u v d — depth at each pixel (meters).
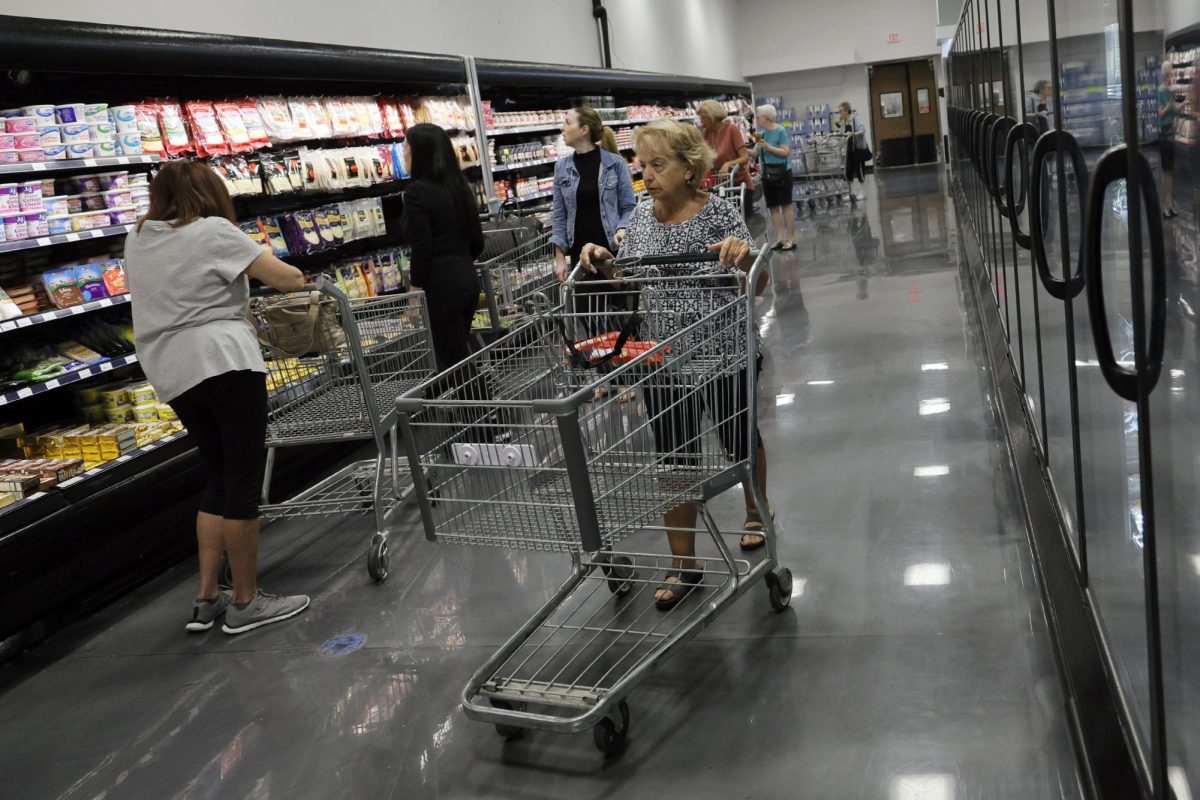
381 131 6.15
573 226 6.01
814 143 17.58
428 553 3.98
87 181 4.17
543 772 2.43
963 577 3.11
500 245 6.17
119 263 4.25
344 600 3.64
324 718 2.83
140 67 4.11
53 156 3.89
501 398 2.94
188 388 3.30
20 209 3.77
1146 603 1.46
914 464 4.14
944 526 3.49
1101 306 1.46
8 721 3.10
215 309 3.33
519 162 7.91
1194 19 1.01
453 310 5.09
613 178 5.93
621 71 10.77
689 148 3.05
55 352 4.10
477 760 2.52
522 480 2.68
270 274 3.39
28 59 3.63
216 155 4.85
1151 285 1.27
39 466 3.74
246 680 3.14
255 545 3.51
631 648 2.92
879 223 13.38
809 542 3.53
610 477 2.69
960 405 4.83
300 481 5.08
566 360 3.07
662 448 2.79
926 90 25.42
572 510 2.63
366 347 4.02
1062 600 2.47
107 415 4.27
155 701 3.09
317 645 3.30
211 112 4.85
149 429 4.19
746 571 3.33
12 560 3.43
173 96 5.14
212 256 3.29
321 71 5.31
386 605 3.54
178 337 3.30
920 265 9.37
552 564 3.70
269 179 5.16
